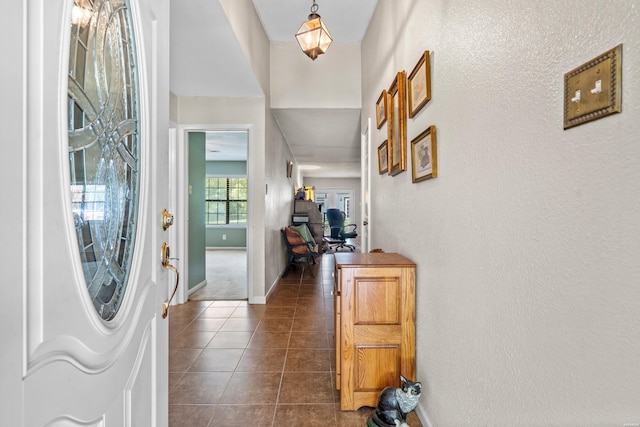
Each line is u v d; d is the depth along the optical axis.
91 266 0.71
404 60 2.06
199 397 1.87
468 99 1.18
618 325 0.59
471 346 1.14
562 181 0.73
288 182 6.07
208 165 9.05
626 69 0.58
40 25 0.54
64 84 0.60
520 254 0.88
